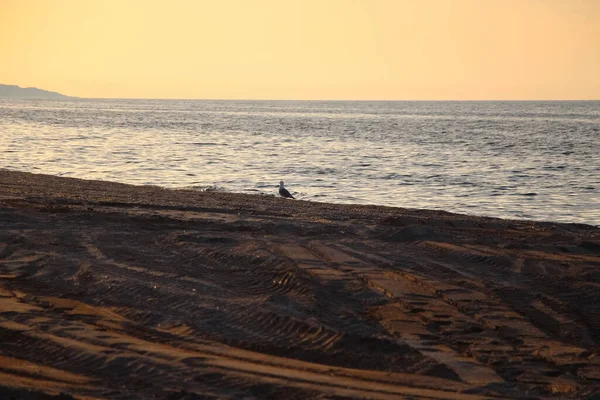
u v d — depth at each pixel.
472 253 17.19
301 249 16.88
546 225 25.08
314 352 10.38
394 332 11.39
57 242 17.08
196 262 15.63
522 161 63.06
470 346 10.88
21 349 9.92
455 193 41.97
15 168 47.97
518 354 10.57
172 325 11.46
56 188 29.73
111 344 10.08
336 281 14.10
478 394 8.88
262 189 40.56
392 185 44.66
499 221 25.66
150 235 18.28
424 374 9.66
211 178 45.84
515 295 13.76
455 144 85.62
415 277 14.66
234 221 21.05
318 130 119.12
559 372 9.87
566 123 165.75
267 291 13.45
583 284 14.61
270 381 8.91
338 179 47.00
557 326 12.02
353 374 9.49
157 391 8.50
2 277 14.18
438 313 12.42
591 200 40.16
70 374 9.02
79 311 12.02
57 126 110.38
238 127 125.00
